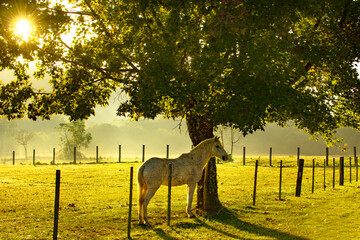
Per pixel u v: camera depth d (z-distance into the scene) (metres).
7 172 26.58
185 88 9.36
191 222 10.67
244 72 8.78
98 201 14.34
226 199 15.23
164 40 9.66
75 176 23.97
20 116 11.45
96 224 10.23
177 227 10.02
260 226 10.20
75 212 11.91
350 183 21.16
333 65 11.73
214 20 8.57
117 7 10.27
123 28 10.61
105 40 10.83
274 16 8.97
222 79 9.05
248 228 9.92
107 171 27.50
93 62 10.97
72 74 10.86
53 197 15.18
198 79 9.32
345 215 11.54
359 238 8.59
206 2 9.32
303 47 10.52
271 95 8.67
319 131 14.00
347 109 13.78
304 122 12.15
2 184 19.56
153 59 9.06
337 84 12.59
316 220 10.89
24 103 11.45
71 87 10.88
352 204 13.59
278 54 8.89
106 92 12.21
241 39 8.87
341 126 15.09
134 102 10.41
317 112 11.08
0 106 11.09
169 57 9.00
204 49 9.00
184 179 11.10
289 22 9.47
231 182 21.73
